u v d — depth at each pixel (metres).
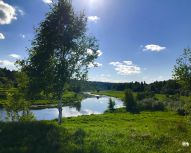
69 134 20.52
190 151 18.55
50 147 17.23
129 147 18.42
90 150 16.92
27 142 18.09
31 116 46.91
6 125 22.02
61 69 37.19
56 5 38.91
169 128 32.78
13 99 46.22
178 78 43.97
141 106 103.81
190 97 44.25
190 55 43.28
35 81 37.84
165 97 121.75
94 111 114.50
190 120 41.16
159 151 18.11
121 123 55.69
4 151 16.34
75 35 38.56
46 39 37.72
